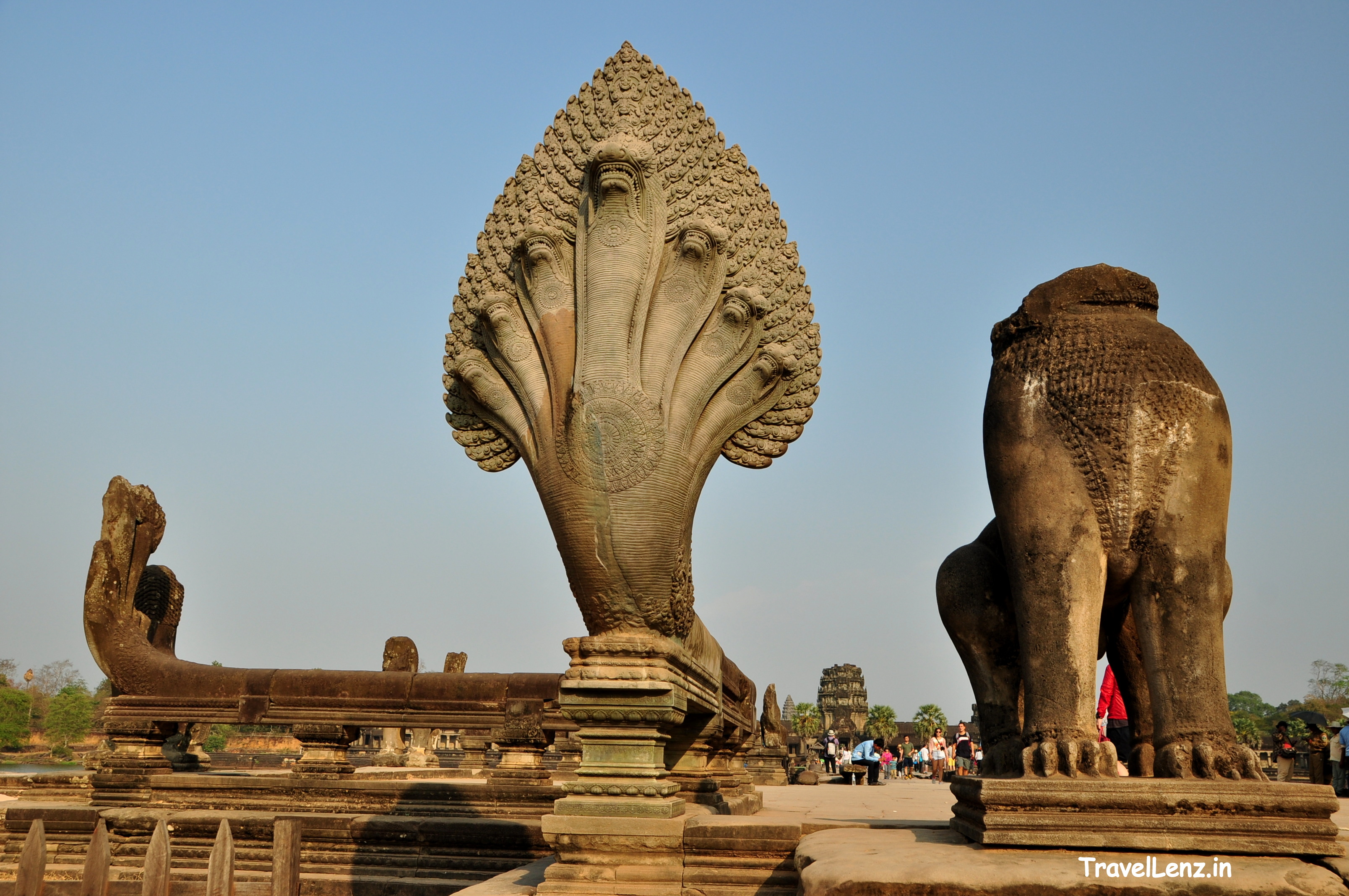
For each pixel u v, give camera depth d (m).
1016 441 3.14
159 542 6.54
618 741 3.53
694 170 3.96
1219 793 2.66
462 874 5.40
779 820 3.54
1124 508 3.00
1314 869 2.56
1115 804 2.68
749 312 3.82
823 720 68.25
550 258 3.86
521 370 3.82
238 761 24.84
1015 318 3.31
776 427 3.96
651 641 3.55
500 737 6.03
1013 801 2.73
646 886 3.36
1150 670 3.00
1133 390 3.05
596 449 3.52
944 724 68.50
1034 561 3.02
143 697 6.11
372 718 6.07
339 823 5.54
